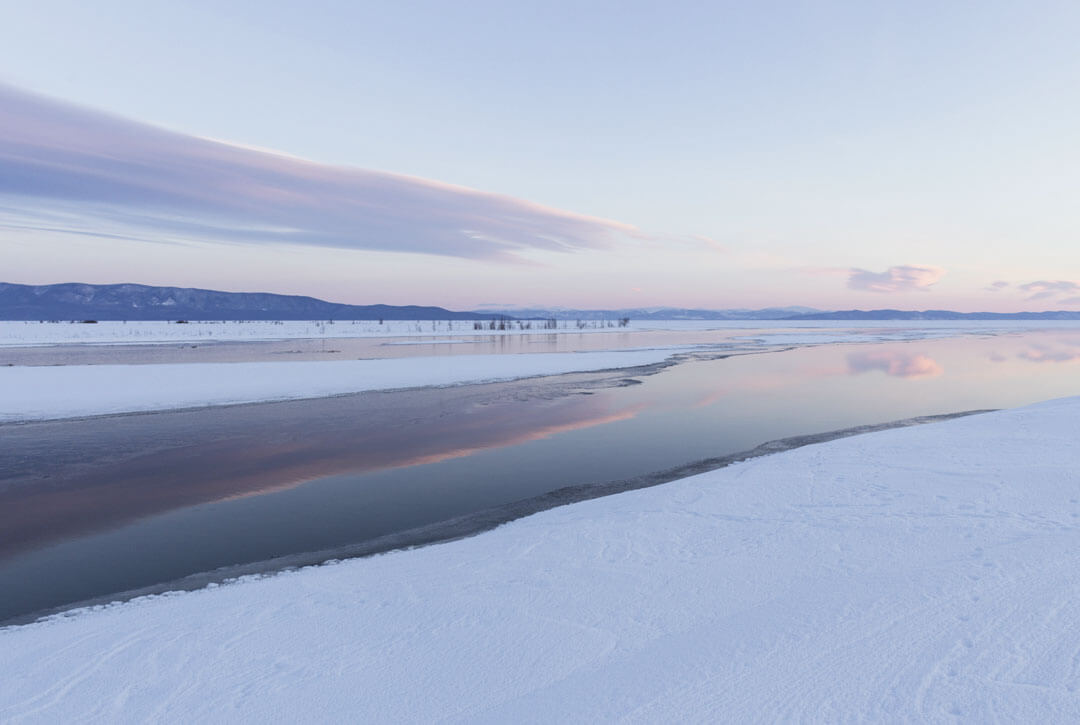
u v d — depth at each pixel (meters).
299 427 19.95
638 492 10.83
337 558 9.00
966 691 3.56
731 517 8.24
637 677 4.11
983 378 33.81
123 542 9.92
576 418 21.69
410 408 23.86
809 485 9.57
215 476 14.02
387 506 11.74
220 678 4.58
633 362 43.97
